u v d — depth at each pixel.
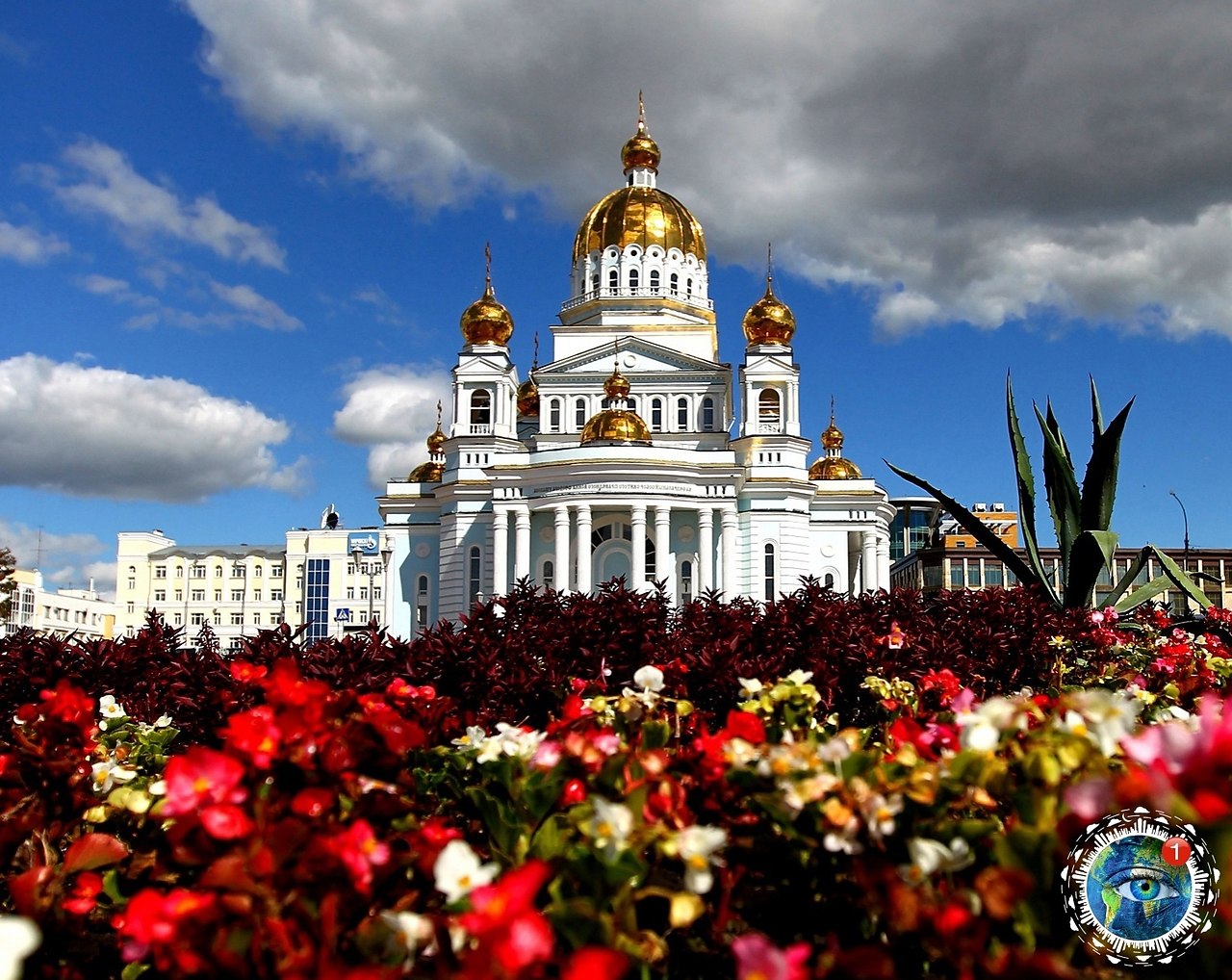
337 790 4.73
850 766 4.55
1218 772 3.69
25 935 3.31
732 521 47.41
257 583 107.44
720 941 4.70
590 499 45.94
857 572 65.38
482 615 13.08
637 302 60.28
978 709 4.87
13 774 5.99
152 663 12.04
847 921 4.61
